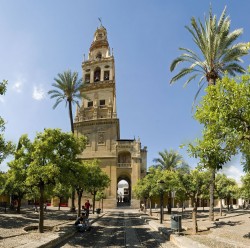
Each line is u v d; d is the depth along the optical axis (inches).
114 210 2288.4
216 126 377.7
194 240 588.4
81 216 828.0
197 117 414.0
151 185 1443.2
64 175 690.8
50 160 686.5
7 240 529.0
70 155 723.4
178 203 2618.1
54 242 555.5
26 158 701.3
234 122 365.7
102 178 1362.0
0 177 806.5
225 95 377.7
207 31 1067.9
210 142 384.5
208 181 776.3
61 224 898.7
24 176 713.0
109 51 3179.1
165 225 943.7
